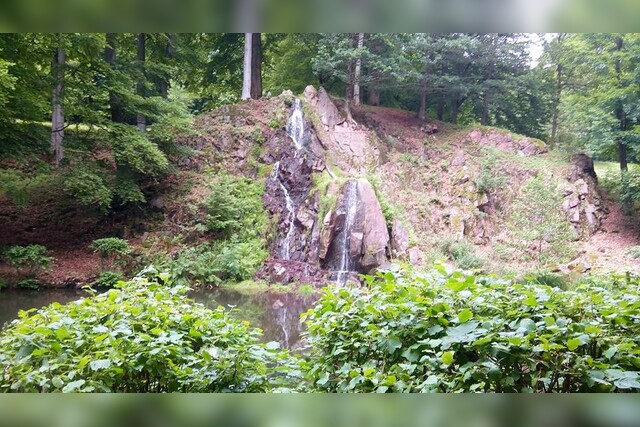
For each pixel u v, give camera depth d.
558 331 2.15
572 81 19.44
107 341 2.35
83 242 13.25
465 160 17.25
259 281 12.90
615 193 17.19
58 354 2.32
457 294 2.59
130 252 12.86
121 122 14.20
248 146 16.02
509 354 2.09
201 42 19.80
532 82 19.03
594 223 15.62
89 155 14.04
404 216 14.91
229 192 14.73
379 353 2.67
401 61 17.17
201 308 3.10
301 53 20.02
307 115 16.42
